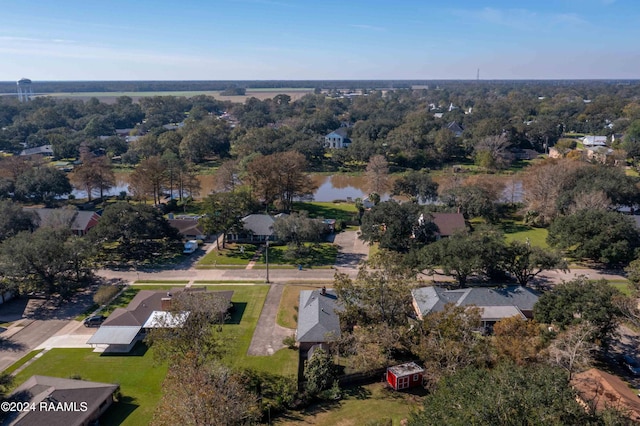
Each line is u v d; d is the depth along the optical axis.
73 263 64.06
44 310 58.16
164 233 79.38
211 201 81.19
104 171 113.38
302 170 114.25
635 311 47.03
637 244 70.81
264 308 59.12
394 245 74.00
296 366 46.09
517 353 38.34
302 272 71.31
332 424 38.09
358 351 44.41
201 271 71.62
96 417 37.88
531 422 24.94
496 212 95.50
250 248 82.19
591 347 41.75
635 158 137.62
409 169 150.38
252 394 37.78
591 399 35.88
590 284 49.47
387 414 39.34
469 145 161.88
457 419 25.83
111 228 73.38
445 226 82.44
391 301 47.16
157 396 41.50
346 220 97.50
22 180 104.62
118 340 48.38
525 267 60.94
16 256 57.75
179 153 160.25
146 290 62.19
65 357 47.56
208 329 43.12
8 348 49.06
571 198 88.06
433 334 41.78
